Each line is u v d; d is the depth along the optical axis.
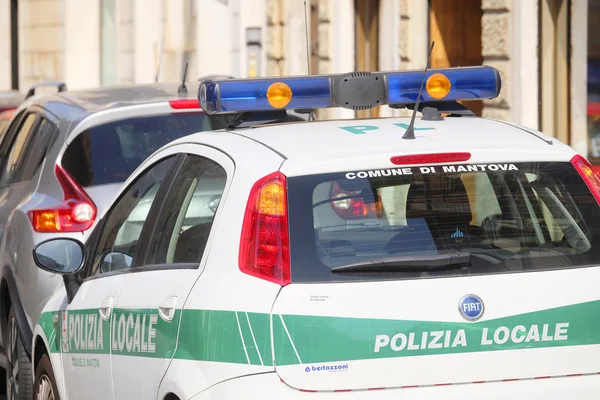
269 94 9.68
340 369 7.78
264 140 8.96
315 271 8.01
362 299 7.88
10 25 61.75
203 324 8.23
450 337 7.89
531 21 22.94
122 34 55.78
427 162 8.57
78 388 10.82
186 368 8.35
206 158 9.31
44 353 12.13
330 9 36.22
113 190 14.59
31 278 14.32
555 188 8.74
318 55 37.72
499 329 7.96
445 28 29.05
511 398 7.94
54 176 14.73
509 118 23.64
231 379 7.91
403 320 7.86
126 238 10.58
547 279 8.16
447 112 10.21
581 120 22.31
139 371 9.27
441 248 8.26
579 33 22.28
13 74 62.09
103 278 10.62
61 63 58.25
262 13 44.16
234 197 8.49
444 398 7.85
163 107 15.07
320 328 7.81
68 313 11.12
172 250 9.35
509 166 8.71
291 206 8.22
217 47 47.44
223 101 9.61
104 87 17.00
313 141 8.81
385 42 31.70
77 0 57.62
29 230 14.52
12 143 17.22
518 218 8.55
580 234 8.57
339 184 8.35
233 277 8.18
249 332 7.90
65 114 15.30
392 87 9.94
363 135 8.97
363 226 8.27
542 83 22.98
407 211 8.37
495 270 8.16
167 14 51.94
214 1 47.69
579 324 8.10
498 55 23.92
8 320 15.18
